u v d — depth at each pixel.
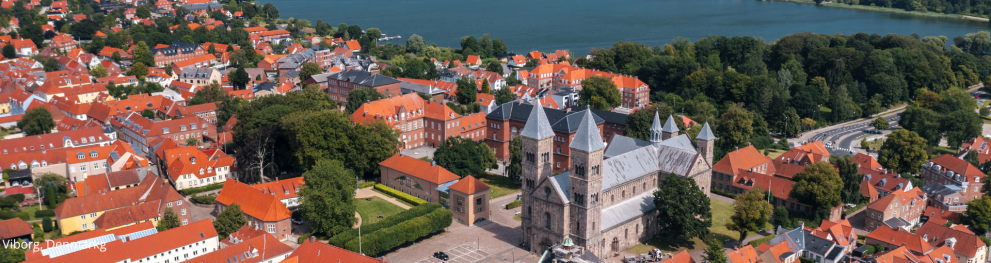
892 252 160.62
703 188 190.75
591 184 153.50
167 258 151.38
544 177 162.38
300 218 185.00
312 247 143.88
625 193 172.12
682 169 182.25
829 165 195.00
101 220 168.00
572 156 153.75
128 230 161.38
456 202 185.25
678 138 197.38
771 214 176.12
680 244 171.88
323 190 170.00
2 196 190.75
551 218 159.75
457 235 176.25
